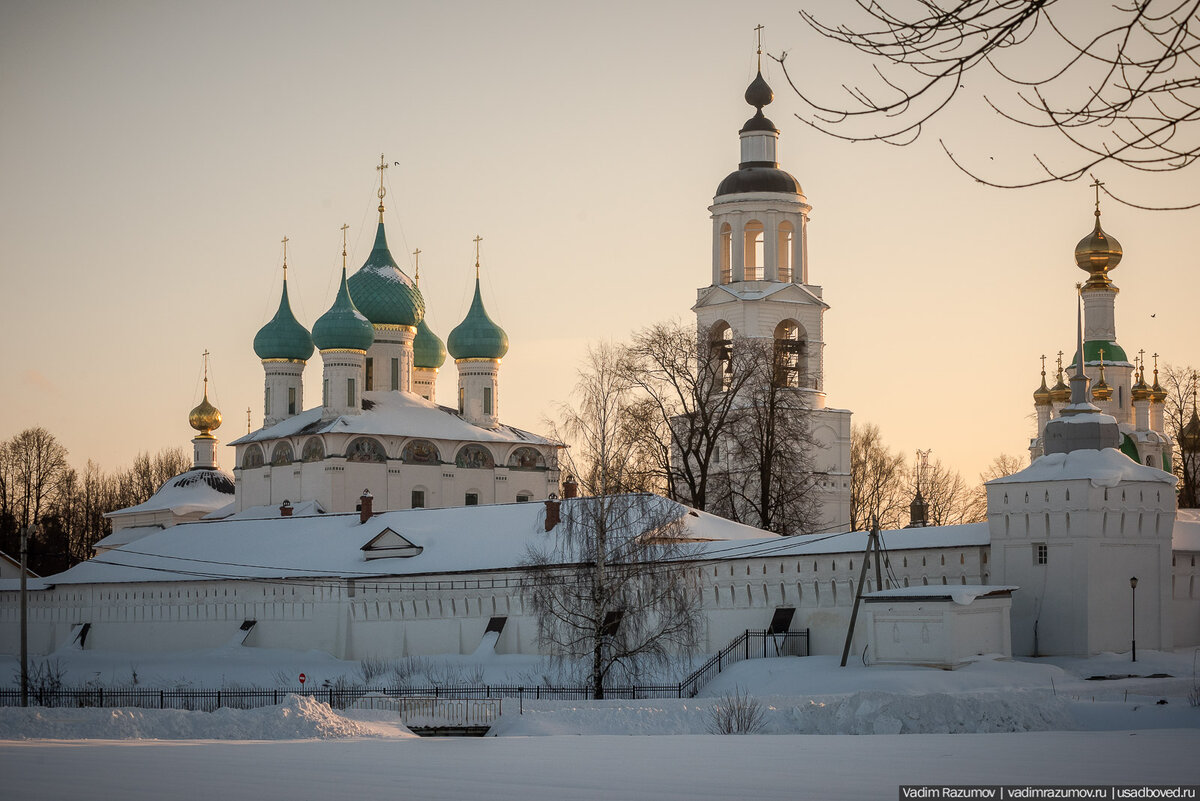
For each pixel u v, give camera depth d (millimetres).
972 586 72250
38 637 118188
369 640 98875
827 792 30719
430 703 61781
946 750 38750
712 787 31609
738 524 89375
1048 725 49125
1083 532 73688
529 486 129375
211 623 107562
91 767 36219
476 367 130500
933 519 145125
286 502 117312
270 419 131375
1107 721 50531
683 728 52844
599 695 72438
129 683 89250
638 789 31375
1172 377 128375
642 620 73750
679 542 79875
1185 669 70875
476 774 34312
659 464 97250
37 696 77812
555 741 43750
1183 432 119000
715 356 104062
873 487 143375
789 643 80000
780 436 97625
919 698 49938
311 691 78188
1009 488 75938
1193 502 117500
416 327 137375
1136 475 75125
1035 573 75125
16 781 33469
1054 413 108812
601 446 79812
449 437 125375
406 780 33219
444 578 95438
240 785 32500
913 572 78062
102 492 181375
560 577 76312
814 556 80188
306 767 36000
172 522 143375
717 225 115750
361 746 41938
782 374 101500
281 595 103688
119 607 112875
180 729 50844
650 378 99938
